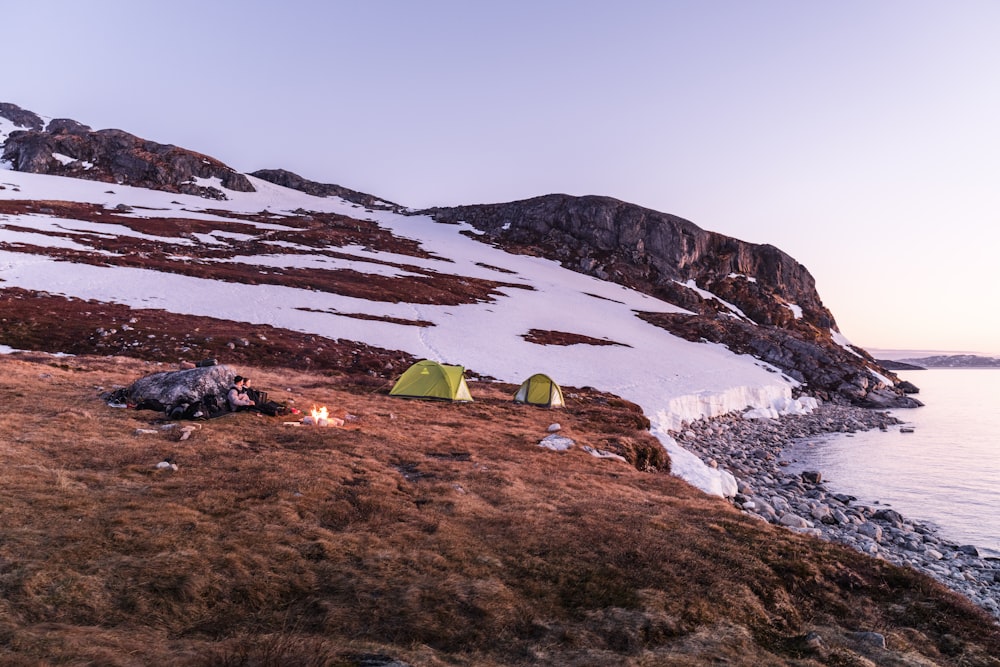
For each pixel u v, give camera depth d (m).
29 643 7.13
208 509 12.20
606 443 25.00
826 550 13.11
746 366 78.06
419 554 11.16
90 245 74.56
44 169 152.25
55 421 18.06
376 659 7.68
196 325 49.66
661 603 10.12
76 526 10.65
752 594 10.86
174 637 8.06
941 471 35.97
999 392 113.44
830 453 42.81
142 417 20.30
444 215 172.88
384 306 69.12
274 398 26.41
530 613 9.59
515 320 74.19
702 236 149.75
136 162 165.00
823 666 8.88
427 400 32.12
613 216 149.00
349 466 16.38
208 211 129.88
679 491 18.09
